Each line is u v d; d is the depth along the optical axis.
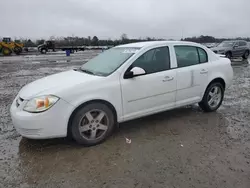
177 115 4.64
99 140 3.40
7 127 4.09
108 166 2.82
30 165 2.87
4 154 3.14
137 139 3.56
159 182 2.51
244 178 2.57
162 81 3.86
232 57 17.20
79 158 3.02
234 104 5.43
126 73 3.53
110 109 3.45
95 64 4.13
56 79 3.59
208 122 4.25
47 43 35.62
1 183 2.52
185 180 2.54
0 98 6.11
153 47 3.88
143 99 3.72
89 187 2.44
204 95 4.59
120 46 4.39
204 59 4.54
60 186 2.47
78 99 3.13
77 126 3.19
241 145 3.35
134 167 2.80
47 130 3.02
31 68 13.27
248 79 8.90
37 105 2.99
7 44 28.75
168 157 3.02
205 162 2.89
